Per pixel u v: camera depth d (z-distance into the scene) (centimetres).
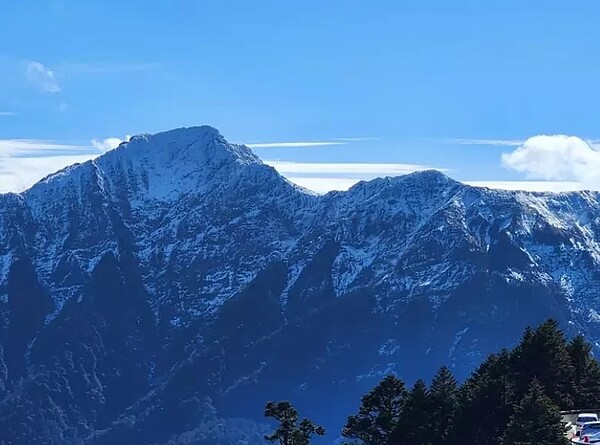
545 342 16488
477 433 15675
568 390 16550
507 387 15638
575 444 13138
